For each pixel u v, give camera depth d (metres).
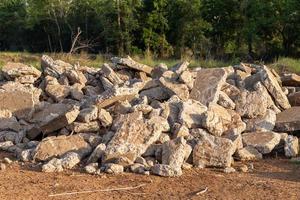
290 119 9.38
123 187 7.12
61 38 32.91
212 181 7.41
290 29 25.72
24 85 10.62
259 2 25.98
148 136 8.21
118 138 8.15
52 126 8.79
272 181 7.47
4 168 7.83
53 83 10.34
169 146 7.96
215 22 29.61
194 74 10.12
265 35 26.59
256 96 9.57
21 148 8.73
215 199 6.76
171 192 6.98
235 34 29.16
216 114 8.88
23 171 7.75
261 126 9.15
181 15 29.55
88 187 7.11
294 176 7.73
